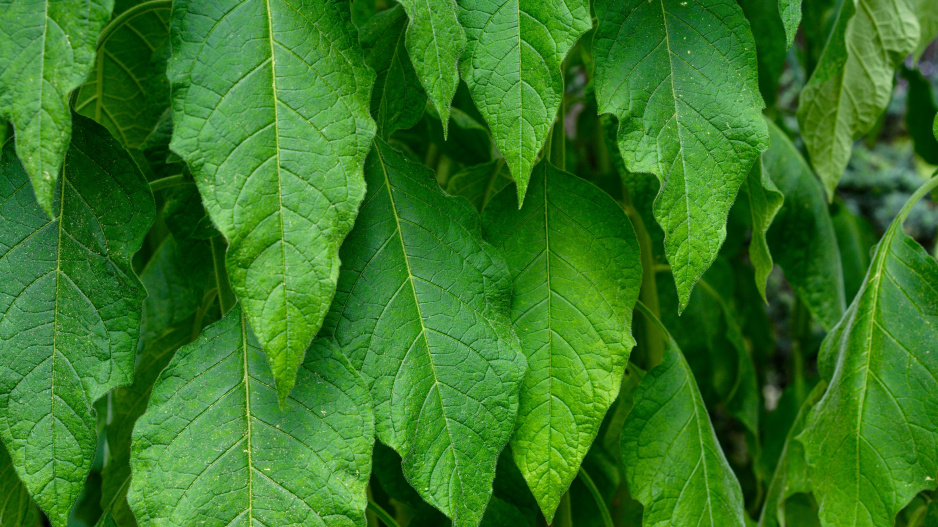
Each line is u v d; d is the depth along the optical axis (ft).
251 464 3.33
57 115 3.15
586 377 3.50
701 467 3.72
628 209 4.19
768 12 4.34
